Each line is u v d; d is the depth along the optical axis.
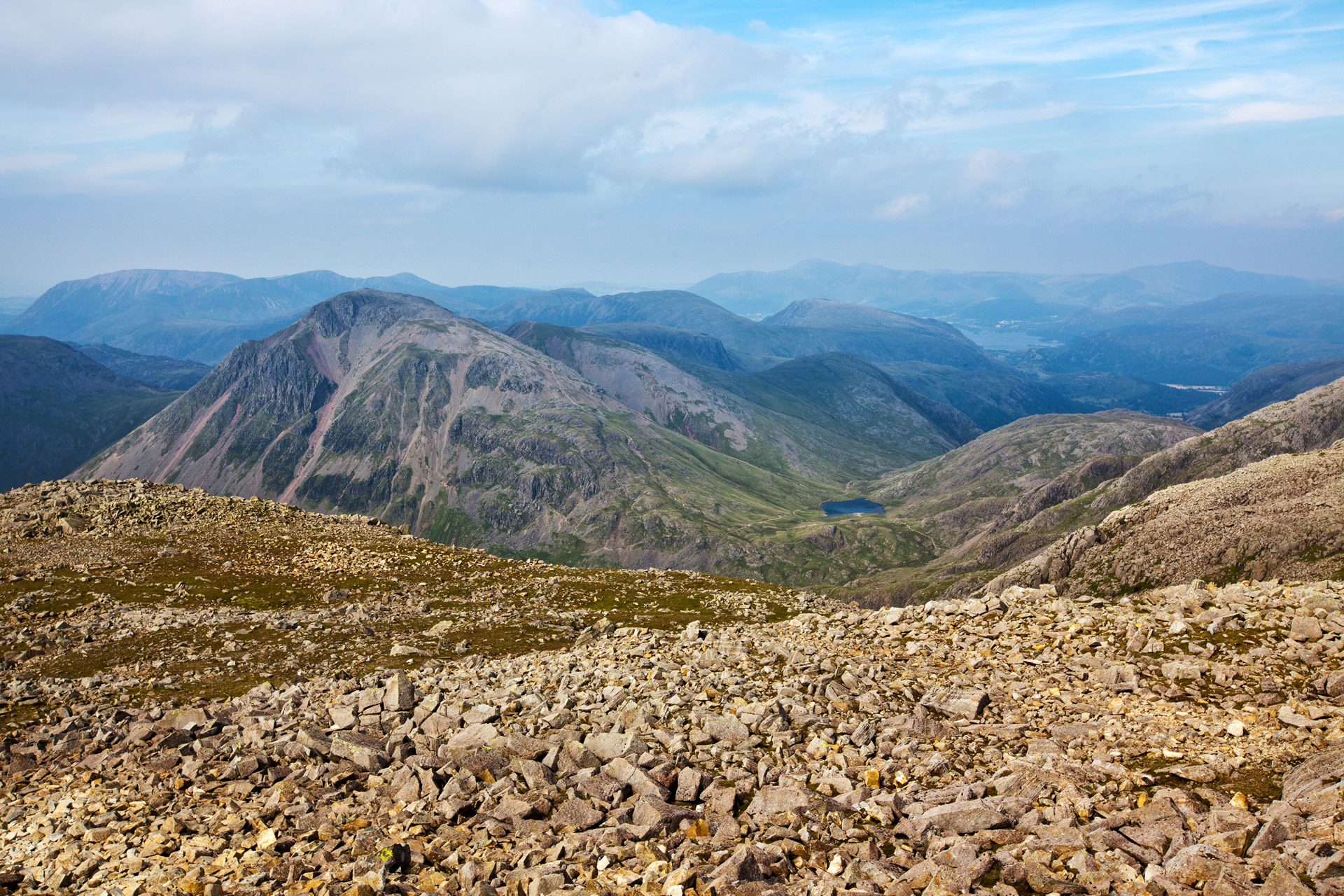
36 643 33.00
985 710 16.97
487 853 12.18
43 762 20.11
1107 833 10.74
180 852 13.15
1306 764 11.43
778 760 15.34
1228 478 136.62
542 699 20.39
